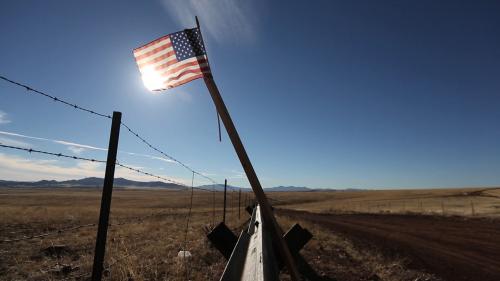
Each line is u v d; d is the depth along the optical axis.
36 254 11.52
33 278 8.67
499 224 28.62
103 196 4.35
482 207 52.38
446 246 17.47
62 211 31.44
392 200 95.31
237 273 3.86
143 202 85.38
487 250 16.41
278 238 5.65
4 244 12.85
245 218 27.64
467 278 11.34
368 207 69.56
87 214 29.42
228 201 94.38
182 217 30.14
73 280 8.32
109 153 4.39
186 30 5.70
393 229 25.52
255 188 5.60
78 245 13.09
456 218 35.28
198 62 5.65
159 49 5.74
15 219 22.80
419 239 19.97
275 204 98.38
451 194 106.94
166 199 100.88
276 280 3.26
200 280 8.12
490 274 11.88
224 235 7.66
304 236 7.77
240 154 5.56
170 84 5.69
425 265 12.97
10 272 9.35
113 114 4.45
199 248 11.80
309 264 11.56
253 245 4.75
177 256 10.51
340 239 18.39
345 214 47.53
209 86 5.62
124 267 7.51
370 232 23.45
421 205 65.12
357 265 12.20
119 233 16.17
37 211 30.14
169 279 7.79
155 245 12.56
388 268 11.98
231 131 5.54
